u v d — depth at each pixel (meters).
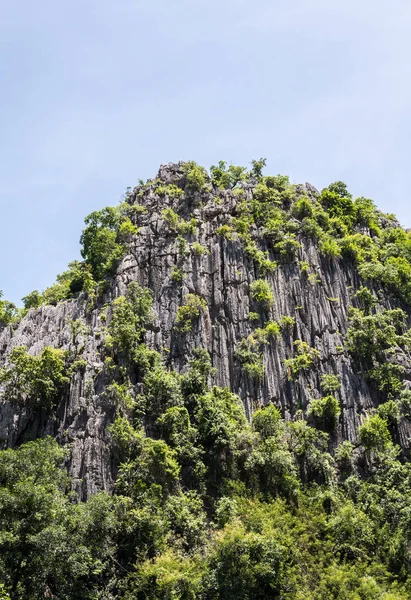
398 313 78.50
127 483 58.91
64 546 49.09
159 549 54.75
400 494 60.34
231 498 60.44
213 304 77.25
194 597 50.78
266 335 74.00
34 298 89.75
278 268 81.00
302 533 57.47
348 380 71.56
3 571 45.69
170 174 96.00
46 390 66.88
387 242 91.56
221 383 70.94
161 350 72.44
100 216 89.25
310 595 52.66
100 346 71.69
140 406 65.31
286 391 71.00
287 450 64.62
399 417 68.38
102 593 52.66
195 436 63.69
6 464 52.44
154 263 81.00
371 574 54.94
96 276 84.06
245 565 52.03
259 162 101.88
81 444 63.06
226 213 87.06
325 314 77.62
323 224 88.31
